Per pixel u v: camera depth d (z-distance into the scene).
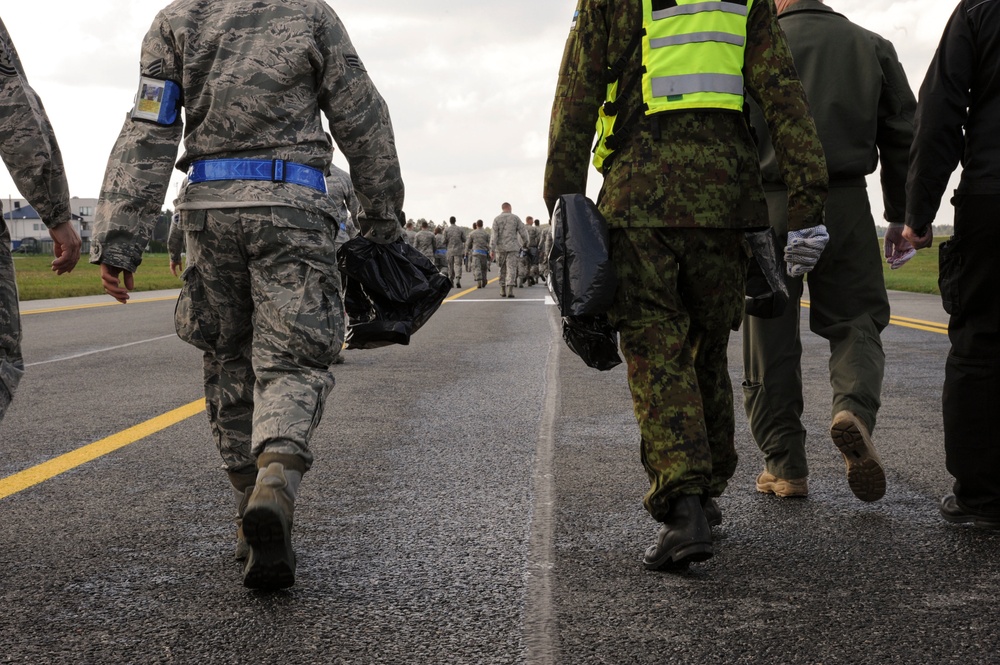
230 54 2.82
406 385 7.12
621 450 4.77
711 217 2.78
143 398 6.75
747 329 3.82
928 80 3.24
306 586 2.85
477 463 4.50
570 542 3.26
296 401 2.72
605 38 2.86
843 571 2.92
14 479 4.25
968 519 3.36
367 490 4.01
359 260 3.11
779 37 2.84
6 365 2.51
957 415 3.30
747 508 3.66
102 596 2.78
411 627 2.52
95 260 2.77
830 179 3.61
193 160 2.88
